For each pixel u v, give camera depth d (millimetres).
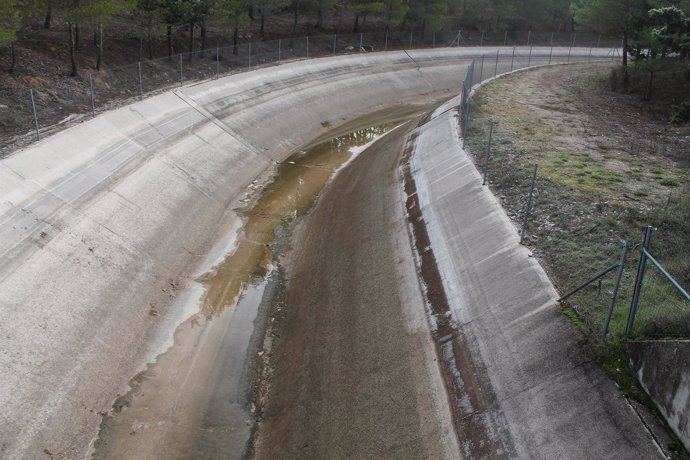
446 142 26781
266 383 15773
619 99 38719
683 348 9617
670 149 26062
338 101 43250
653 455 9500
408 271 17812
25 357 13984
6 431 12375
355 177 28922
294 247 23016
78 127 24156
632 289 13383
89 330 15906
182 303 18812
